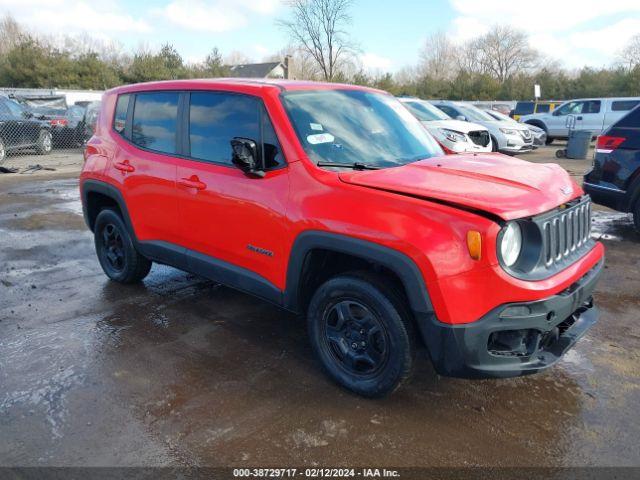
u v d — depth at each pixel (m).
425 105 12.64
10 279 5.16
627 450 2.68
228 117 3.65
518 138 15.13
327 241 2.97
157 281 5.11
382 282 2.90
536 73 54.75
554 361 2.80
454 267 2.61
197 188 3.73
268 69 51.94
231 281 3.69
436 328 2.68
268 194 3.29
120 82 34.59
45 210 8.46
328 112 3.59
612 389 3.24
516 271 2.69
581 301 3.01
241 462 2.59
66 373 3.40
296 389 3.22
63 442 2.72
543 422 2.91
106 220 4.86
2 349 3.71
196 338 3.91
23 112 14.98
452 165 3.36
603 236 6.80
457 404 3.08
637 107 6.32
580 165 14.20
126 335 3.95
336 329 3.18
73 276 5.27
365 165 3.27
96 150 4.77
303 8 31.36
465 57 65.88
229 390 3.21
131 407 3.03
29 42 34.25
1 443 2.71
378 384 2.99
